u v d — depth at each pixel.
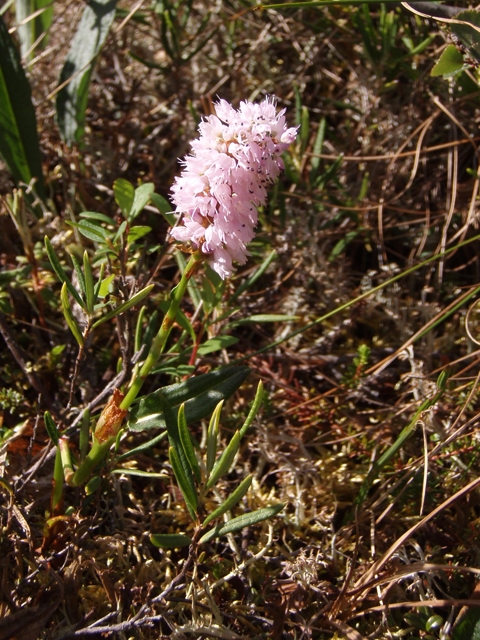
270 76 0.41
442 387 0.25
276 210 0.36
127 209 0.26
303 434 0.30
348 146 0.38
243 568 0.23
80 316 0.30
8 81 0.32
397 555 0.24
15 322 0.31
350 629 0.22
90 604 0.23
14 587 0.22
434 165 0.38
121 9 0.40
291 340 0.33
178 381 0.27
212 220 0.20
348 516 0.26
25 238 0.30
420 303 0.34
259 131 0.19
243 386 0.31
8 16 0.42
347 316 0.33
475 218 0.34
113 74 0.40
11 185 0.35
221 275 0.20
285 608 0.22
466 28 0.26
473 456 0.26
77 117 0.35
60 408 0.28
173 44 0.38
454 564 0.25
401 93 0.39
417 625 0.22
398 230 0.37
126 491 0.27
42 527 0.25
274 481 0.29
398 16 0.38
